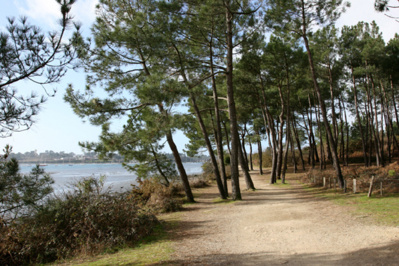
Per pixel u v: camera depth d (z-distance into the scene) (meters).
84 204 7.55
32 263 6.42
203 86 18.06
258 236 7.03
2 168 5.82
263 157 51.44
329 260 4.82
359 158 33.53
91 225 7.21
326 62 23.19
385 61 22.59
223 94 20.98
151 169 16.73
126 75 14.03
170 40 13.33
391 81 24.31
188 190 15.30
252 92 22.89
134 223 7.66
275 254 5.42
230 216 10.30
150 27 12.60
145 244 6.99
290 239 6.50
